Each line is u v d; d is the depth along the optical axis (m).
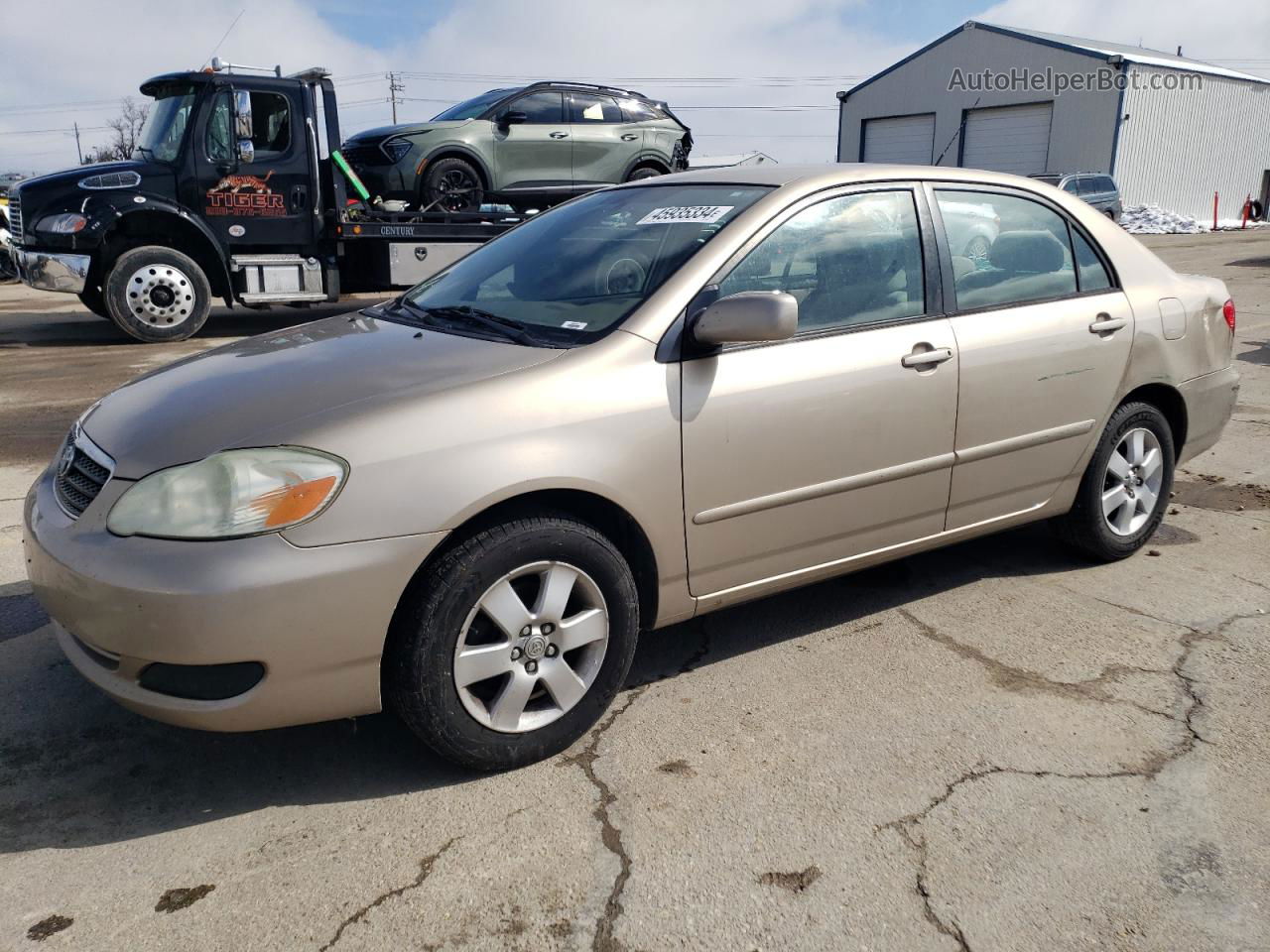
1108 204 24.64
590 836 2.53
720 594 3.17
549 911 2.27
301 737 3.00
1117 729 3.00
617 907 2.28
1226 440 6.29
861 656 3.48
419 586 2.58
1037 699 3.18
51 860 2.45
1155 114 32.47
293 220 10.80
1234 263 18.16
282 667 2.44
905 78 36.66
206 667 2.41
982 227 3.72
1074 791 2.70
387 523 2.48
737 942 2.17
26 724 3.06
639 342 2.89
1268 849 2.46
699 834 2.53
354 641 2.49
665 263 3.14
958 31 34.72
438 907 2.28
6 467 5.86
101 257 10.50
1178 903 2.29
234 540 2.38
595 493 2.76
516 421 2.66
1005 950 2.15
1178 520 4.89
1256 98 37.03
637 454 2.82
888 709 3.12
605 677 2.91
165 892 2.34
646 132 12.30
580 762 2.85
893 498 3.44
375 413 2.55
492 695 2.79
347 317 3.74
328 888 2.35
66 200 10.01
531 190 11.67
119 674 2.51
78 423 3.04
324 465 2.45
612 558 2.84
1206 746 2.90
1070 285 3.94
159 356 9.83
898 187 3.53
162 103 10.55
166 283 10.58
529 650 2.75
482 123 11.27
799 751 2.90
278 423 2.55
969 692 3.22
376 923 2.23
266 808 2.66
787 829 2.54
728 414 2.98
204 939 2.19
